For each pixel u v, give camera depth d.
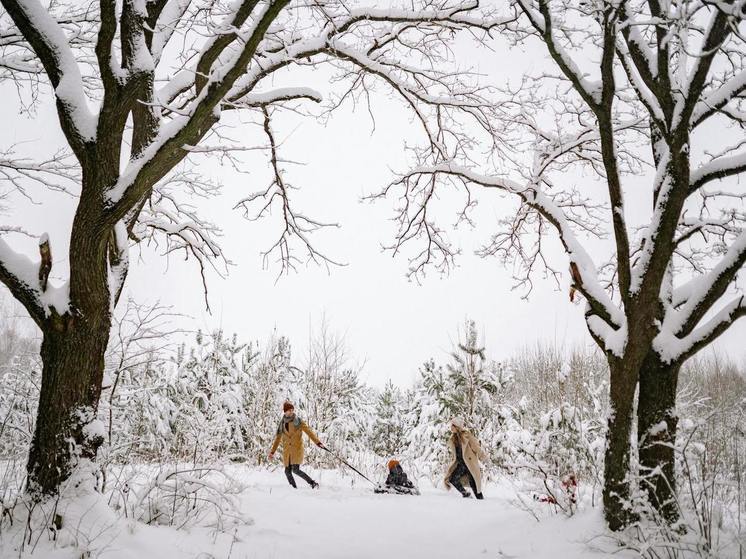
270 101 6.81
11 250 4.57
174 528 4.62
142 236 7.46
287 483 8.95
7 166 6.71
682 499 4.43
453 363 11.77
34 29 4.52
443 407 11.59
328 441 12.38
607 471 4.60
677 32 4.00
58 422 4.30
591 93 4.72
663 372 4.68
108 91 4.50
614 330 4.93
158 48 5.40
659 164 5.34
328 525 5.70
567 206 8.23
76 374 4.43
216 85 4.18
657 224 4.66
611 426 4.62
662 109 4.65
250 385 12.67
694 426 4.22
